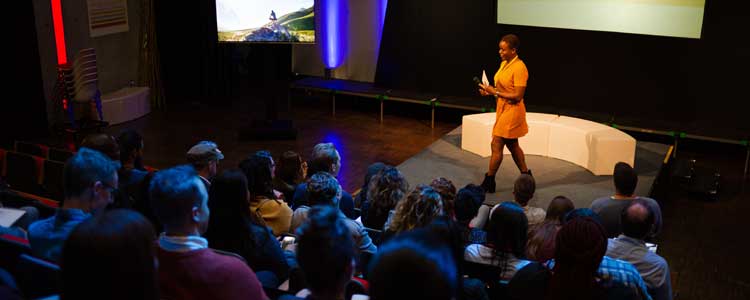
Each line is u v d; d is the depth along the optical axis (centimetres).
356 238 388
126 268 147
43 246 261
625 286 287
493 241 369
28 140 924
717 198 764
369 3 1107
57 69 957
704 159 880
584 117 937
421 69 1070
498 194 738
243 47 1240
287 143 937
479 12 1005
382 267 139
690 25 879
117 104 1001
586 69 959
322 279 159
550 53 974
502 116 712
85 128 932
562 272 271
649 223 397
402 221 358
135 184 442
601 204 543
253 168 431
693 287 583
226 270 214
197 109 1089
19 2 886
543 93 996
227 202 322
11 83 898
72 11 970
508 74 700
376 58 1125
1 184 517
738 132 864
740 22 857
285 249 403
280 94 1166
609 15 921
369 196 468
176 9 1091
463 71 1040
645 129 891
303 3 985
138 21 1077
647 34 909
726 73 880
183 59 1122
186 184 211
